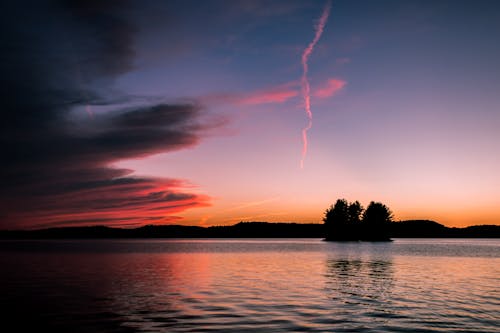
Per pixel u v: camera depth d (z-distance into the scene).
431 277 41.50
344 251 108.94
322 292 30.47
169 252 104.62
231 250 118.88
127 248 140.50
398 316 21.72
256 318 21.19
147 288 33.31
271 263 62.16
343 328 19.03
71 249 128.75
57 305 25.50
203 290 31.83
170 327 19.31
